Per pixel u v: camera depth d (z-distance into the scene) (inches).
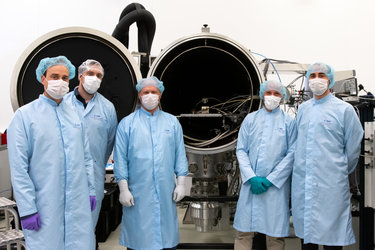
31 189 46.9
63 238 49.6
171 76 81.9
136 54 75.7
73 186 50.4
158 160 59.2
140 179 58.7
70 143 51.1
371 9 126.5
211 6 130.6
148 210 58.3
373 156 61.2
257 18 130.4
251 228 63.0
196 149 67.4
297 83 127.1
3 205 72.0
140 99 62.9
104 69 65.3
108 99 65.9
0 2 121.6
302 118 61.9
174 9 131.0
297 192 60.4
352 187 76.4
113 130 64.4
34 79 62.5
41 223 47.9
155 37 132.0
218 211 74.2
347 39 128.5
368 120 64.9
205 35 66.0
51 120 50.0
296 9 129.3
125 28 77.7
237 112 77.8
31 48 61.7
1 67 122.3
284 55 131.0
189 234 94.8
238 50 68.1
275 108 65.5
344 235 56.3
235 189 79.6
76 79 66.0
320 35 129.4
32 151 48.8
